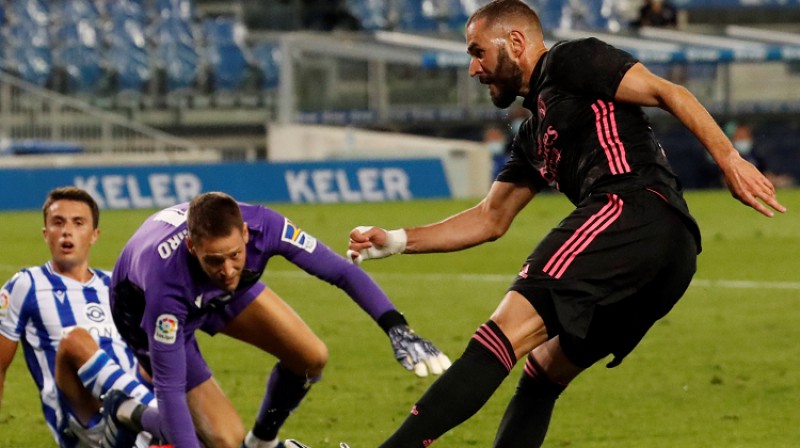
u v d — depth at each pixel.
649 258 16.45
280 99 100.06
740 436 22.89
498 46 17.38
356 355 31.48
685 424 23.92
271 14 106.94
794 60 102.69
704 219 70.50
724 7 115.56
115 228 66.44
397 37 103.44
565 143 17.08
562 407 25.48
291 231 17.73
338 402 26.28
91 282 22.17
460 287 44.56
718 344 32.38
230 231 16.30
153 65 106.94
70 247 21.84
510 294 16.56
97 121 95.69
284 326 19.92
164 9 109.31
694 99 16.39
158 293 17.09
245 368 30.11
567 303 16.28
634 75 16.58
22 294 21.61
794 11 116.69
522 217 72.25
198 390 19.61
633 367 29.44
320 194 85.88
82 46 106.94
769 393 26.55
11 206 81.19
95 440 20.83
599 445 22.41
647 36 106.31
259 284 20.03
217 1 113.00
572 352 17.69
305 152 92.31
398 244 18.33
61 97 104.75
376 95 103.00
